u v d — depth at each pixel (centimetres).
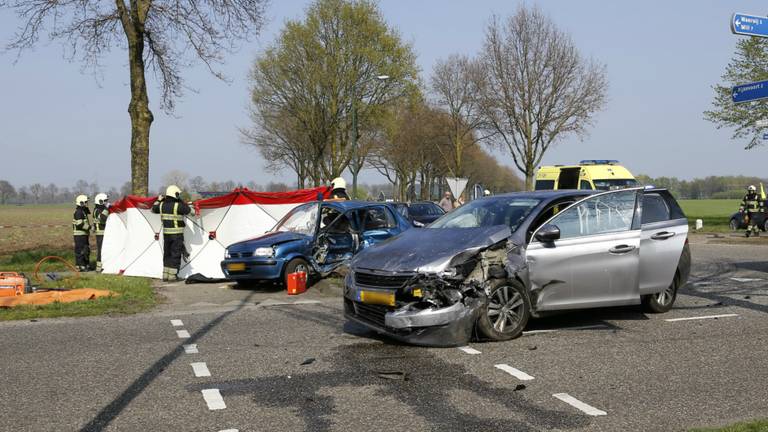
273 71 3791
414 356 630
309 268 1148
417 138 5138
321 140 3934
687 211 5406
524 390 520
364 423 449
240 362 620
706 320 791
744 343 674
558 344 670
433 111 5091
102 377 575
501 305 677
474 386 531
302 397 509
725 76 2964
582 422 447
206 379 564
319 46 3728
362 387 533
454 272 642
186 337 739
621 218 755
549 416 460
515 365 593
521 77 3300
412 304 639
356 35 3769
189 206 1313
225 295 1097
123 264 1418
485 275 668
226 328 789
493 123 3497
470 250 656
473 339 685
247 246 1130
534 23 3266
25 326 816
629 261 736
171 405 495
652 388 524
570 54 3259
